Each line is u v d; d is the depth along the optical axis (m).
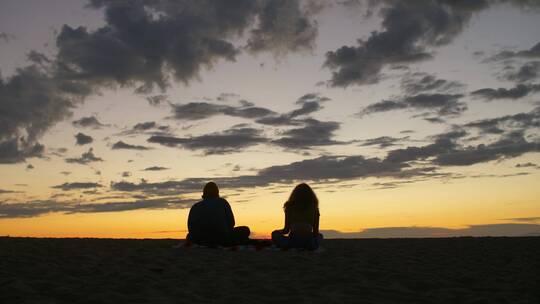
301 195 9.44
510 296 5.23
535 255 9.02
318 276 6.08
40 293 4.99
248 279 5.92
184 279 5.90
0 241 10.97
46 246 9.78
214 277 6.04
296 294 5.14
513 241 12.12
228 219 9.98
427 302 4.92
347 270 6.64
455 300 5.01
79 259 7.58
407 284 5.86
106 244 10.56
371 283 5.77
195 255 8.26
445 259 8.36
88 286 5.36
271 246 9.68
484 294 5.32
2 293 4.95
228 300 4.80
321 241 9.77
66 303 4.67
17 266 6.77
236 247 9.48
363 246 10.99
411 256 8.73
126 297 4.83
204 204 9.92
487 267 7.39
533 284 5.96
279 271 6.57
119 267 6.79
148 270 6.50
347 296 5.04
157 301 4.69
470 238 13.35
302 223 9.36
